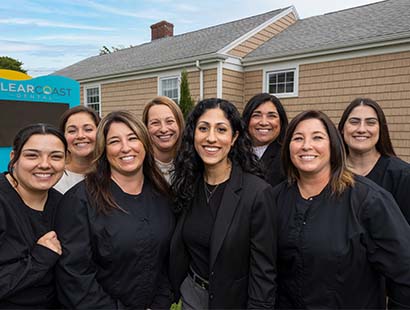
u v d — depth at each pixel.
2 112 4.51
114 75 11.73
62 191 2.32
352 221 1.56
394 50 6.84
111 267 1.71
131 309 1.77
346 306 1.58
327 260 1.54
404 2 9.02
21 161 1.62
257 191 1.74
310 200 1.71
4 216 1.56
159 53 11.93
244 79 9.59
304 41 8.80
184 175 1.92
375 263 1.57
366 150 2.21
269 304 1.67
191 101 8.70
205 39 11.32
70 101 5.15
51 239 1.65
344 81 7.61
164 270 1.97
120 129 1.81
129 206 1.81
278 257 1.78
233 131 1.88
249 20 11.75
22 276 1.53
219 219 1.74
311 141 1.68
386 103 7.01
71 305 1.63
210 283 1.74
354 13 9.80
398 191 2.05
